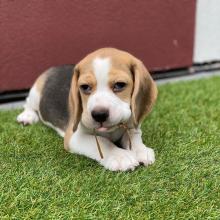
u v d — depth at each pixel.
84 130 0.93
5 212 0.76
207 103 1.25
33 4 1.23
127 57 0.89
